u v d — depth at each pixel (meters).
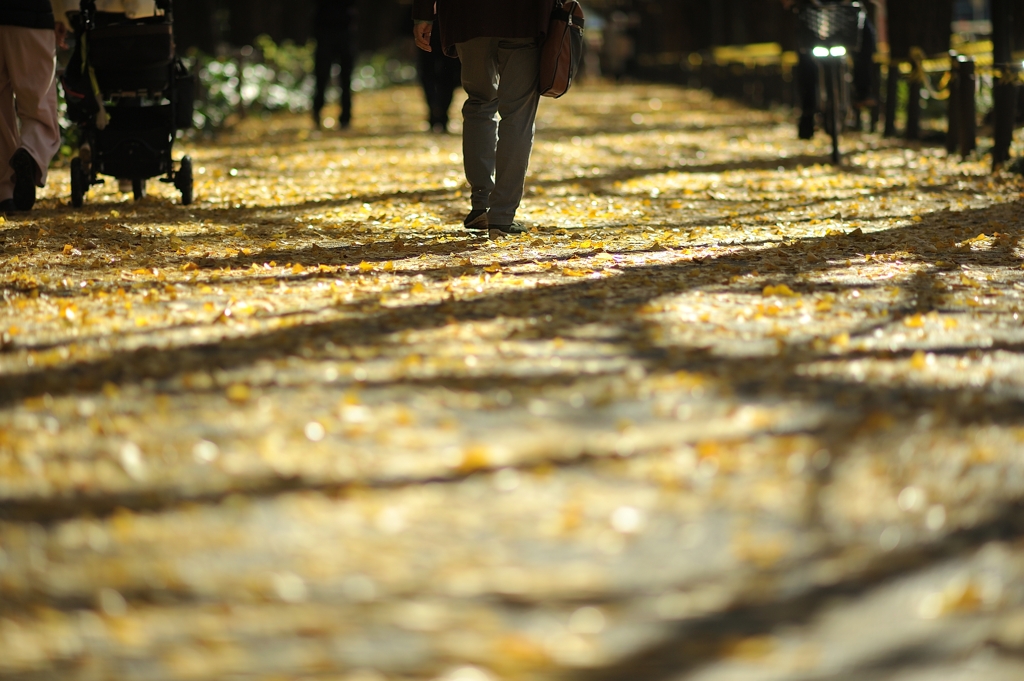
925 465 6.14
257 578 5.00
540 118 40.81
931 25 29.44
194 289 10.98
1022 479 5.98
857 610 4.74
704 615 4.71
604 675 4.30
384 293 10.71
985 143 25.81
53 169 22.81
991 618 4.68
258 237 14.39
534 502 5.70
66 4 17.20
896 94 29.69
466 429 6.73
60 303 10.27
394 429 6.71
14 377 7.89
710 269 11.96
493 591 4.88
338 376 7.81
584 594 4.85
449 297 10.50
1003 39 22.06
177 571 5.08
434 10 14.58
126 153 16.95
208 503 5.75
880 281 11.33
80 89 16.55
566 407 7.14
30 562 5.21
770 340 8.87
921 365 8.00
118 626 4.64
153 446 6.51
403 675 4.29
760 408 7.08
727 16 64.88
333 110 45.38
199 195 18.89
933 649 4.46
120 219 15.81
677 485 5.84
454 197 18.80
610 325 9.34
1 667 4.39
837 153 23.31
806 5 24.48
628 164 24.56
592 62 85.56
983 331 9.20
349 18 35.28
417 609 4.74
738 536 5.33
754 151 26.78
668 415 6.97
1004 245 13.38
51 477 6.12
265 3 59.69
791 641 4.52
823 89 26.81
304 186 20.61
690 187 20.12
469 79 14.41
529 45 13.91
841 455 6.25
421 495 5.78
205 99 33.69
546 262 12.39
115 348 8.59
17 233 14.39
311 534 5.40
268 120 40.28
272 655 4.44
